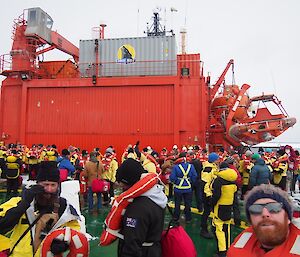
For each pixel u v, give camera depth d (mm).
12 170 12680
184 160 8883
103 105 18250
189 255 3113
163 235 3199
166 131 17500
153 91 17844
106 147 17984
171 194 12445
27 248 2789
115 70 19109
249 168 11648
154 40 18891
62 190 4898
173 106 17547
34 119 18859
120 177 3264
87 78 18406
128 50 19078
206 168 7852
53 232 2688
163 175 12336
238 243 2059
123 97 18094
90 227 8367
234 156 13188
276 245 1856
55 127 18609
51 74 21578
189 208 8898
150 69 18797
